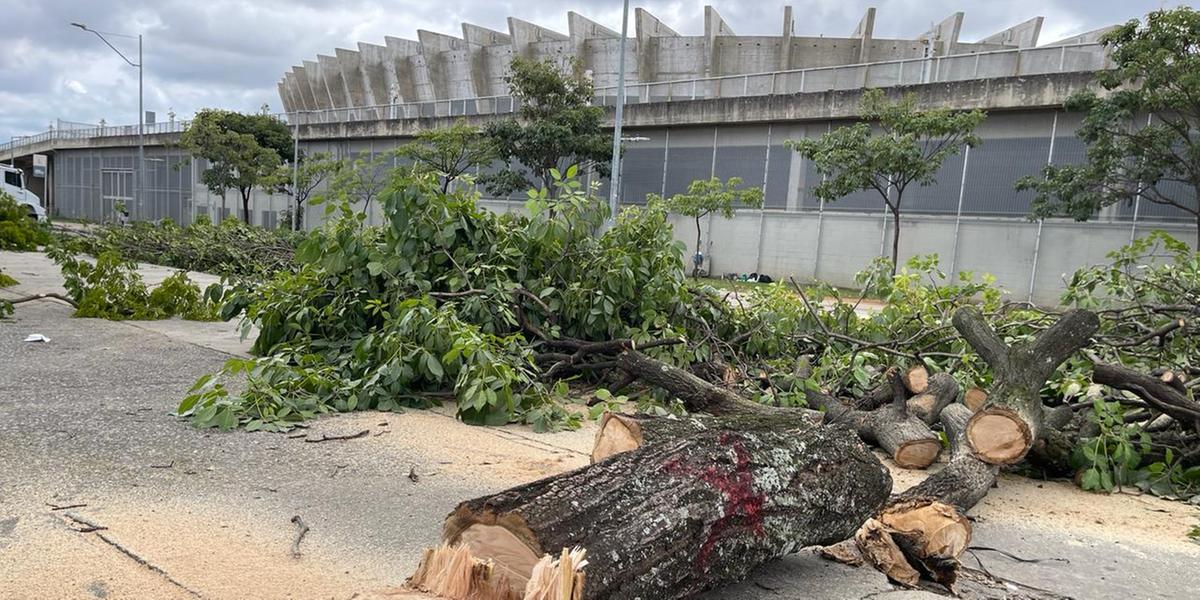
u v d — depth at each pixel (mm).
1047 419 4852
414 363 5805
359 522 3518
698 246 25281
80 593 2682
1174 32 16438
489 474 4320
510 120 27766
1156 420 5156
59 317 9578
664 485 2686
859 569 3375
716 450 2930
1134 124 19156
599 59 37031
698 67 34844
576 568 2051
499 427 5414
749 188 25125
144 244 20422
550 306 6648
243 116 42594
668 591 2525
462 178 7504
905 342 6414
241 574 2916
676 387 5734
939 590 3207
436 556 2307
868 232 24469
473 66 42375
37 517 3312
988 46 31516
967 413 4988
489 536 2379
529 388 5926
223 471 4102
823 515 3104
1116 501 4555
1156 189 18906
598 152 27469
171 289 10180
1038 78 20594
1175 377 4801
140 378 6324
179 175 50312
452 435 5098
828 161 21516
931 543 3254
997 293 7172
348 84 49625
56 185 63531
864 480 3344
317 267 6898
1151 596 3232
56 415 4988
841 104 24094
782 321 7086
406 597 2199
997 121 21969
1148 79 16766
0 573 2789
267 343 6918
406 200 6594
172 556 3031
